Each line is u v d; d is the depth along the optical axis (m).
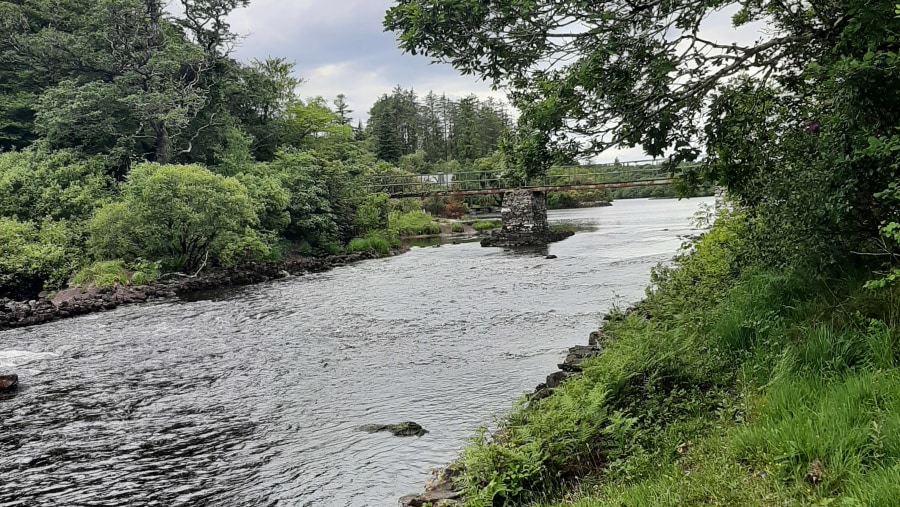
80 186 29.41
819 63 6.95
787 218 6.86
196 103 36.47
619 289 18.92
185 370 12.60
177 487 7.36
